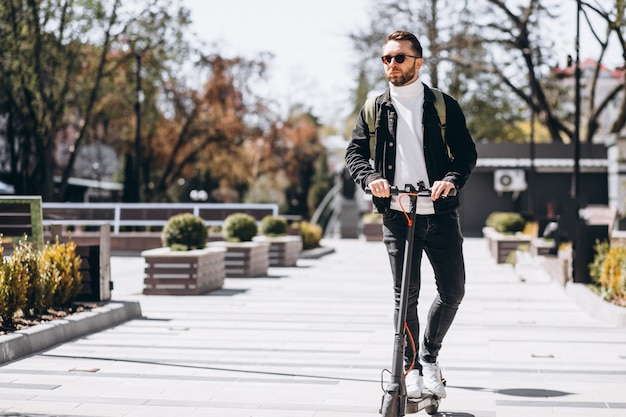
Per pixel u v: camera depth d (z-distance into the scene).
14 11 36.34
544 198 48.38
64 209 29.14
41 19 37.38
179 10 40.66
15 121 38.69
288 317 12.24
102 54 39.94
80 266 11.76
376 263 25.52
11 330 9.04
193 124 52.03
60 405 6.41
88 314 10.52
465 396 6.75
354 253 31.78
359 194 56.66
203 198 55.19
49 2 37.28
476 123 53.03
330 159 91.56
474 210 49.16
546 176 48.34
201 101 51.41
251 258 19.70
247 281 18.89
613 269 12.72
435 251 5.79
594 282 14.61
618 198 42.81
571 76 42.34
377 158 5.84
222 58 51.44
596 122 47.41
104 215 29.23
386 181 5.35
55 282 10.43
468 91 51.19
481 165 47.50
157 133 51.41
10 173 41.06
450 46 41.97
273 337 10.16
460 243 5.84
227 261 19.73
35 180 39.69
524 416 6.05
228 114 52.00
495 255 24.97
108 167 59.22
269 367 8.10
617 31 26.66
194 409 6.29
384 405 5.00
